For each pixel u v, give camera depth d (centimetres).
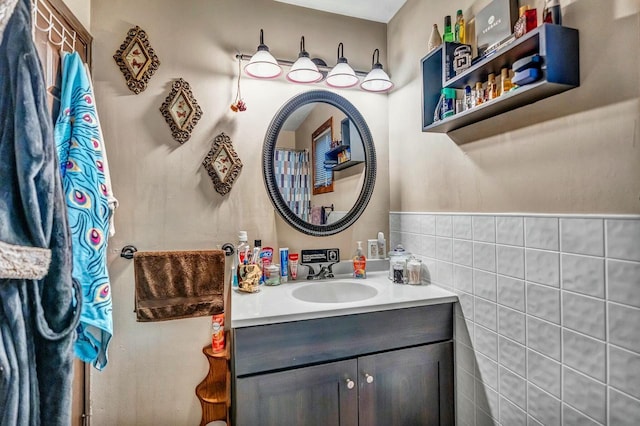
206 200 161
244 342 112
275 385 115
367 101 191
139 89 153
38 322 77
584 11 90
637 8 78
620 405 82
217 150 162
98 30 149
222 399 142
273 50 173
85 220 102
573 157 93
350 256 186
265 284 162
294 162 175
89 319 100
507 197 115
